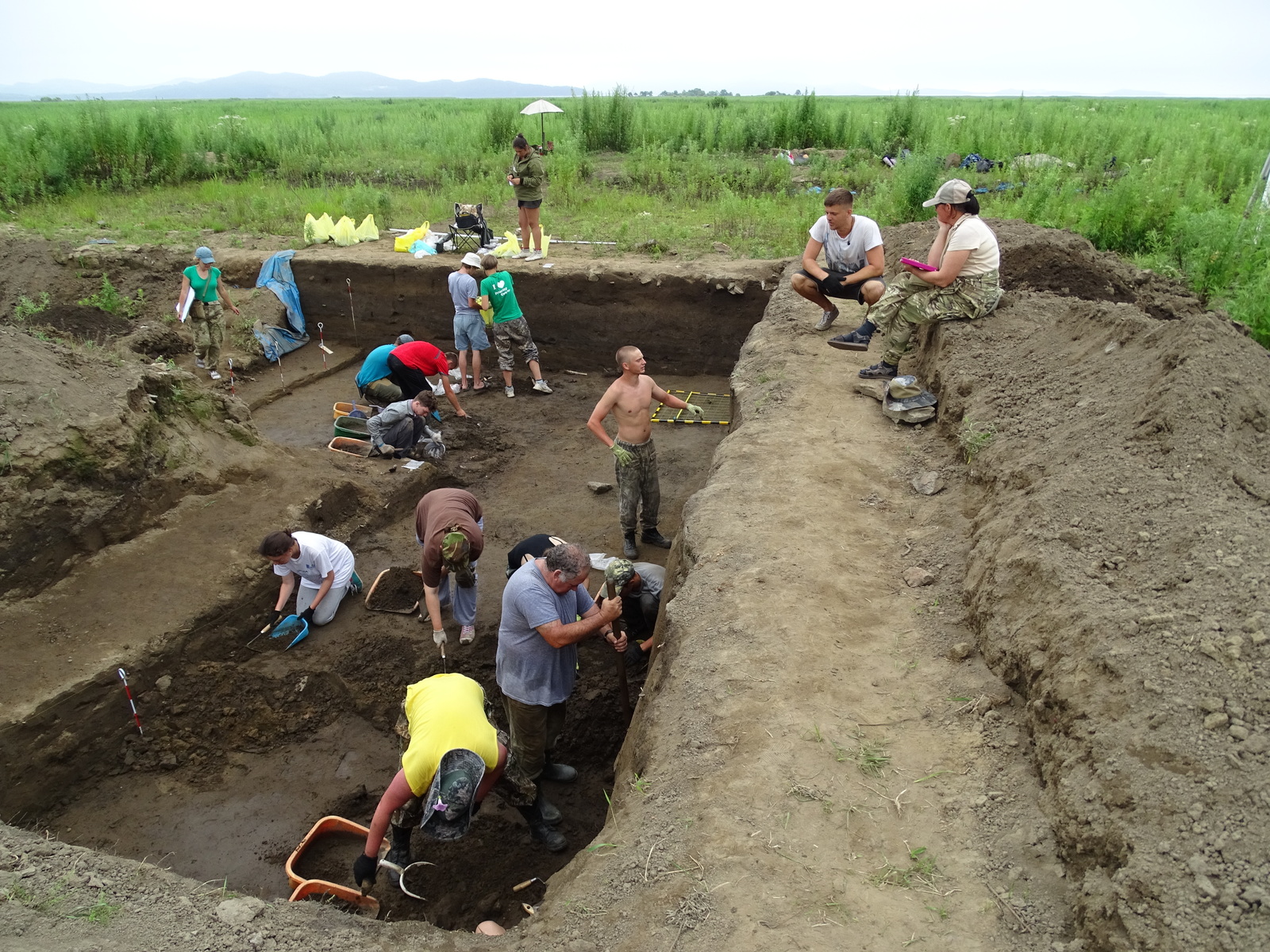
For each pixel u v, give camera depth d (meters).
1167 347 4.96
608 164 21.17
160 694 5.82
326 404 11.46
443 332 13.33
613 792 4.21
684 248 13.49
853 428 6.50
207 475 7.39
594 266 12.55
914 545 5.02
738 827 3.14
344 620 6.73
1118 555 3.82
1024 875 2.89
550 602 4.63
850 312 9.08
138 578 6.38
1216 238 9.62
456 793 3.85
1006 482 4.91
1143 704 3.03
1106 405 5.00
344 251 13.86
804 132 22.22
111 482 6.57
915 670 3.99
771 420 6.70
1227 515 3.78
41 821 5.11
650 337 12.51
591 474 9.50
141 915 3.20
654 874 3.03
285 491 7.60
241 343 12.24
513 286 12.04
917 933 2.71
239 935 3.11
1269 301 7.91
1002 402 5.77
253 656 6.32
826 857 3.01
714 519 5.34
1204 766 2.74
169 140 20.50
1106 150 17.48
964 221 6.60
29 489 6.04
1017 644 3.74
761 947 2.67
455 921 4.39
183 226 15.97
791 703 3.76
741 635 4.21
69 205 17.77
